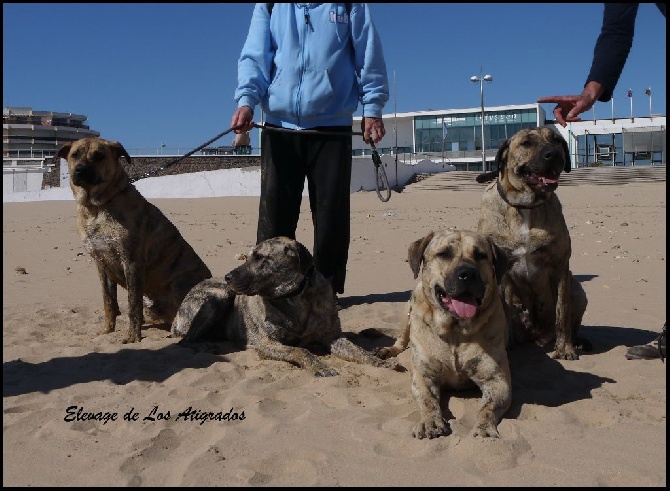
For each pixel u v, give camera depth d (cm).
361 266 1154
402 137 7331
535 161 550
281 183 767
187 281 720
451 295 443
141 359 584
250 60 745
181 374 535
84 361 577
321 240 788
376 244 1438
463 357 456
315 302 609
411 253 498
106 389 500
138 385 507
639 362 548
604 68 470
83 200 661
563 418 420
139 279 671
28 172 5031
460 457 363
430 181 4488
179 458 373
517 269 586
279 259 588
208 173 4228
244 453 372
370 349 639
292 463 357
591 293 862
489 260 474
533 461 356
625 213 1967
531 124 6750
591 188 3319
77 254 1395
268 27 751
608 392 479
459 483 333
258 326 608
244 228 1881
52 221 2311
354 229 1756
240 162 4928
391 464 355
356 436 394
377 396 474
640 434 390
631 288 881
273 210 772
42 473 355
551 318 610
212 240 1588
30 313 801
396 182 4544
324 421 420
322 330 612
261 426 414
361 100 774
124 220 664
